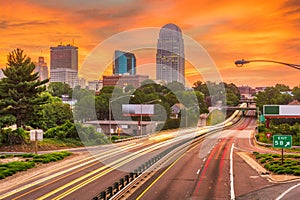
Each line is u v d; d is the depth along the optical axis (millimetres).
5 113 67312
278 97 172250
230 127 125625
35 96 70188
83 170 41562
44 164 47375
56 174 39281
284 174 39312
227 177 37312
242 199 28266
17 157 53875
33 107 68688
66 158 52906
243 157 54031
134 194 29078
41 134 55781
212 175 38281
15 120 66750
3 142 64812
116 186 29234
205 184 33562
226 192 30531
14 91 66875
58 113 89125
